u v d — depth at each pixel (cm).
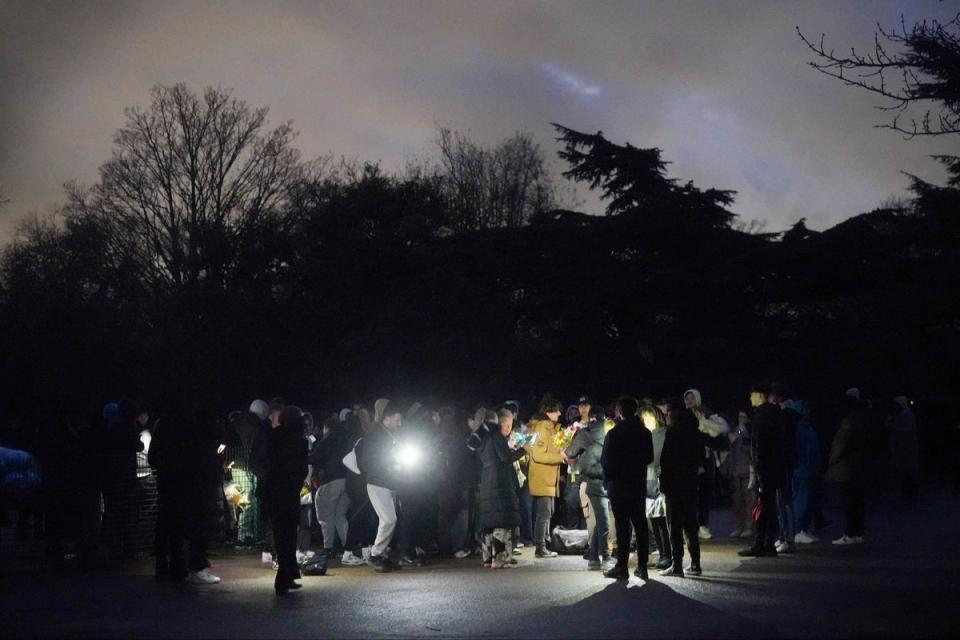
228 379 4222
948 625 1012
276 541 1265
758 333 3441
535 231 3656
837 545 1641
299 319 4275
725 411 2909
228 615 1100
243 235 4809
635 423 1348
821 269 3431
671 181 3753
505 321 3581
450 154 5994
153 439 1370
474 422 1761
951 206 3616
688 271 3384
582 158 3859
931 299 3375
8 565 1508
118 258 4916
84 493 1491
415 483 1570
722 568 1418
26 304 4275
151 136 4947
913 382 3381
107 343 4241
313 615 1098
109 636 988
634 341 3316
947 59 1115
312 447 1747
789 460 1532
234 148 4988
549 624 1037
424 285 3712
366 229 4525
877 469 2356
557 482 1666
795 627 1009
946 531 1820
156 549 1393
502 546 1530
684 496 1362
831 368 3378
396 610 1127
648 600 1173
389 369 3734
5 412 1783
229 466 1705
